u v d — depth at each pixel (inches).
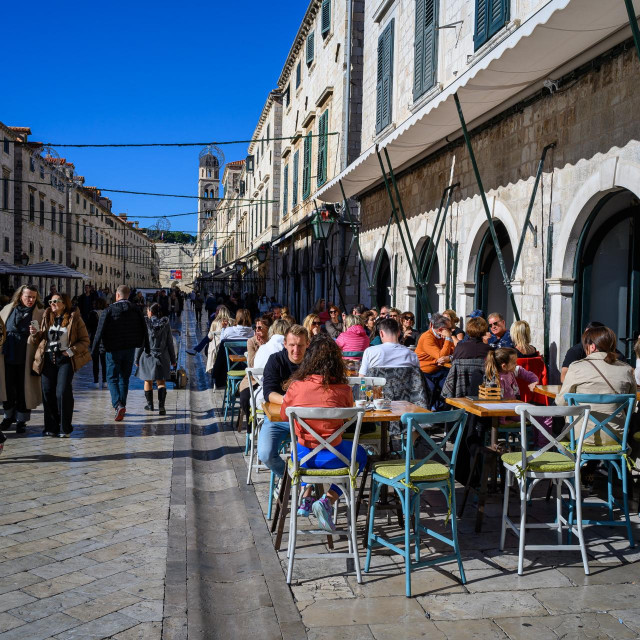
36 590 162.2
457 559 175.2
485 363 244.7
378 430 227.9
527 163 366.3
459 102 334.3
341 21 807.7
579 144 315.0
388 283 660.1
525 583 172.9
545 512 231.6
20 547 189.8
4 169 1350.9
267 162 1525.6
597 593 166.2
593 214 314.5
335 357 195.5
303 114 1076.5
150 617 149.7
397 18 578.9
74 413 406.6
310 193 1010.1
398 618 153.7
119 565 179.0
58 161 1841.8
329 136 875.4
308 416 180.7
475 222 430.9
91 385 533.3
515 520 224.2
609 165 288.5
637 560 188.1
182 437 344.5
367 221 709.9
